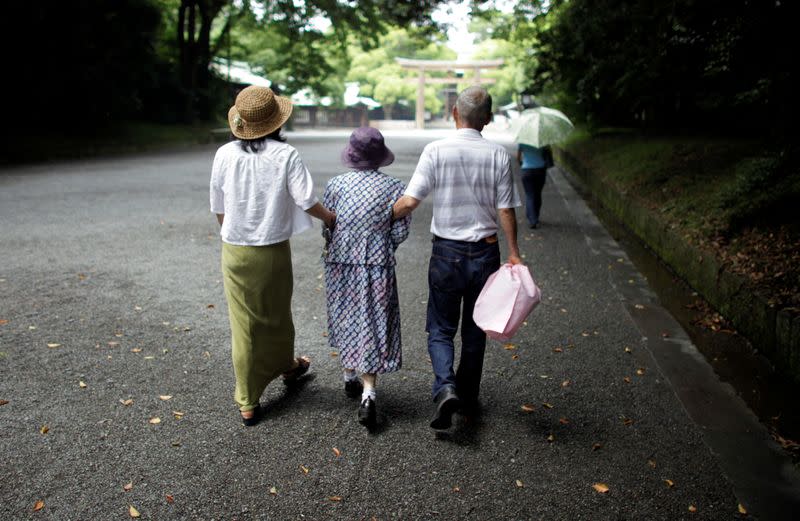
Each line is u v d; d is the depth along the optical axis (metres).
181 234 7.25
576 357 4.08
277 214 2.95
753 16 5.75
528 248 7.17
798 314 3.83
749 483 2.72
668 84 8.62
